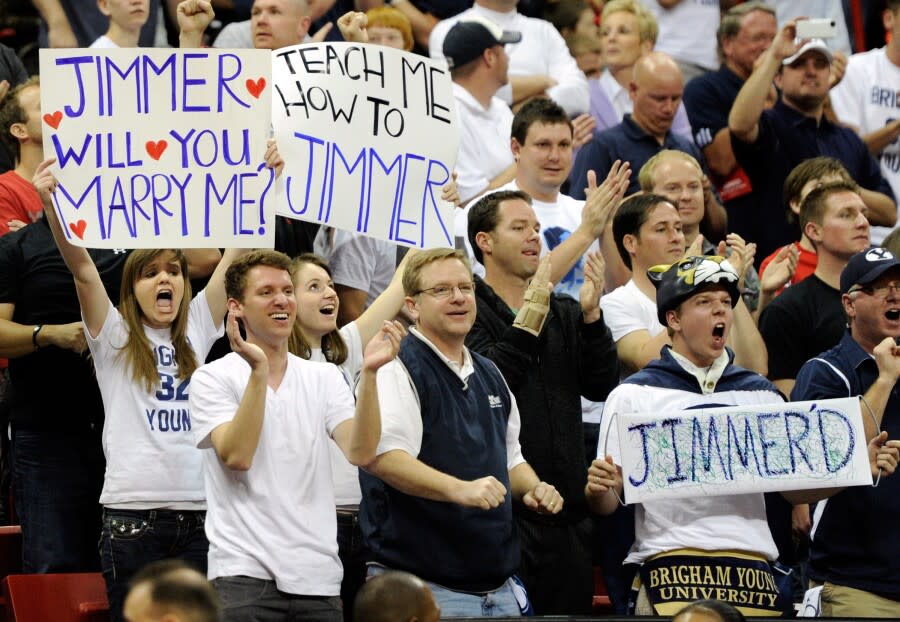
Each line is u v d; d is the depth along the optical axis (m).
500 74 30.23
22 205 24.72
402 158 21.88
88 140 20.58
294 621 18.69
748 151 31.98
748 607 20.19
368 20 31.52
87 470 22.12
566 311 22.27
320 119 21.55
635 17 34.34
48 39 31.42
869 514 21.05
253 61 20.94
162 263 20.77
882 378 20.91
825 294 25.12
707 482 20.20
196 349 21.47
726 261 21.02
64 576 21.48
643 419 20.33
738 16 34.00
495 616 19.22
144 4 30.09
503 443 20.56
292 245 25.00
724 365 21.17
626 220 24.69
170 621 12.80
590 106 34.38
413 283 20.39
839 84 35.84
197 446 19.12
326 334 22.02
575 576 21.42
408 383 19.89
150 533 20.27
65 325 21.55
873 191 33.12
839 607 21.22
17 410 22.08
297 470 19.06
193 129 20.81
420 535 19.67
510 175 28.92
